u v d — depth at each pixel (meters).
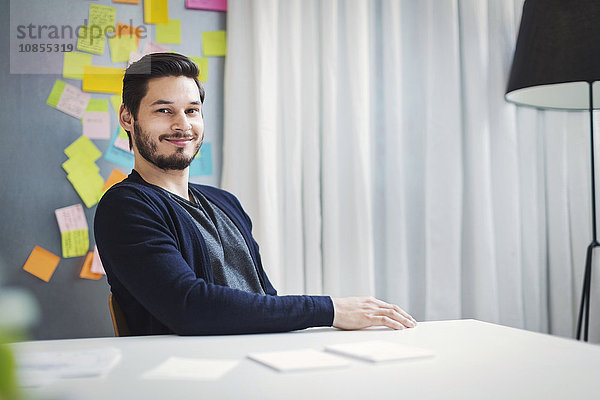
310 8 2.09
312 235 2.06
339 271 2.08
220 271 1.44
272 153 1.99
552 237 2.39
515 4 2.35
